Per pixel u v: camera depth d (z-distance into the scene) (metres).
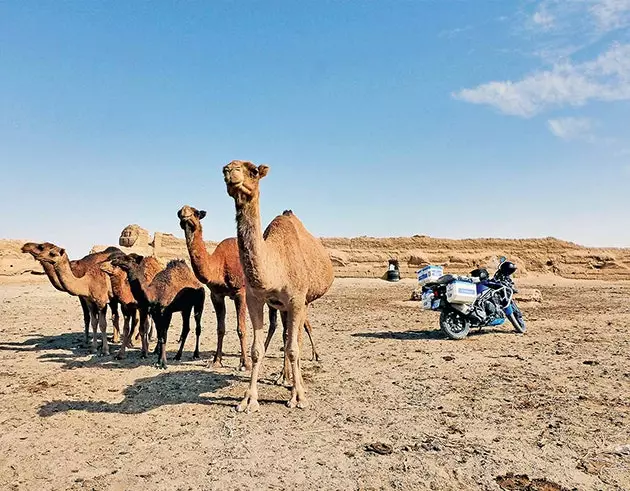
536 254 54.56
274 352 9.87
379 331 12.45
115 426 5.52
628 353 9.15
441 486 4.02
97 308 10.06
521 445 4.83
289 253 5.97
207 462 4.52
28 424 5.60
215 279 7.75
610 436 5.04
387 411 5.91
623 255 56.97
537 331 12.09
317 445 4.88
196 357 9.28
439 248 52.84
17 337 11.91
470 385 7.04
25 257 33.25
